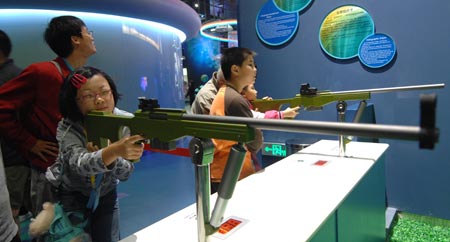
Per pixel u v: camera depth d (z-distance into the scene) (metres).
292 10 2.94
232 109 1.56
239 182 1.44
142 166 4.88
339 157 1.82
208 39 9.56
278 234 0.96
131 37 5.20
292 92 3.06
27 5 3.79
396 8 2.52
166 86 6.04
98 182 1.20
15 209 1.90
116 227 1.42
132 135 0.94
